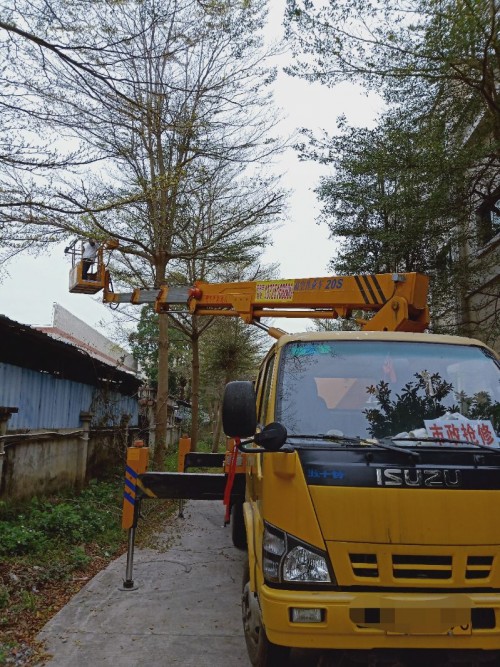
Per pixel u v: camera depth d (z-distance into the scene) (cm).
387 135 1047
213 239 1362
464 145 995
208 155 1028
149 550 714
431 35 841
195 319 1831
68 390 1041
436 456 331
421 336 430
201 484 595
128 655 408
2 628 447
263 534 329
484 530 312
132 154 1097
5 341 840
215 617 487
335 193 1227
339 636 296
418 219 1046
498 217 1188
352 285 654
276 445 324
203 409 3847
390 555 306
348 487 314
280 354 414
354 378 394
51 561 612
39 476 878
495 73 941
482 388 395
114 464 1250
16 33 521
